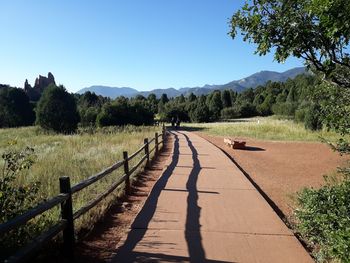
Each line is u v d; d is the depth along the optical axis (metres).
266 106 76.62
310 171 13.65
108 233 6.26
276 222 6.77
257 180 11.95
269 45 4.72
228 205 7.93
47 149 17.16
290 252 5.40
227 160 14.87
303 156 17.66
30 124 48.28
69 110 34.38
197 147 20.22
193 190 9.34
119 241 5.79
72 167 11.59
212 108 70.62
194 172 12.02
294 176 12.67
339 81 5.12
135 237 5.93
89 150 16.50
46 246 5.12
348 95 6.04
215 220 6.86
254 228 6.43
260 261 5.07
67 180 4.99
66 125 33.84
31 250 4.01
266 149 20.72
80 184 5.63
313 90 6.49
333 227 5.68
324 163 15.45
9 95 46.94
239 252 5.37
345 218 5.56
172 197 8.60
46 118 33.69
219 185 9.95
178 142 23.56
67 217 5.00
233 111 73.94
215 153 17.31
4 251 4.52
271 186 11.02
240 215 7.20
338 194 6.43
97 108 44.62
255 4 4.76
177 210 7.52
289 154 18.47
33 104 52.38
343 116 6.11
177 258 5.11
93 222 6.66
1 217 5.09
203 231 6.25
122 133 26.94
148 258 5.10
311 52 4.60
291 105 55.91
